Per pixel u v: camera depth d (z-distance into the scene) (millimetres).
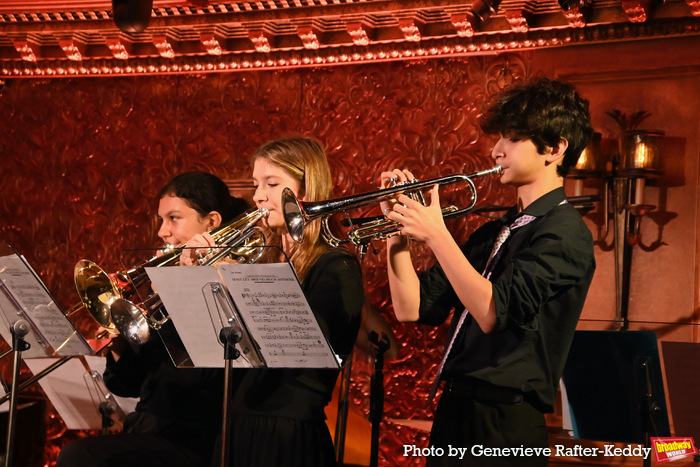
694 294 4375
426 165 5051
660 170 4344
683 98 4473
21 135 5906
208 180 4000
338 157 5238
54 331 3281
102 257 5680
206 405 3406
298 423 2893
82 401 3875
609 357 3031
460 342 2672
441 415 2607
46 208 5824
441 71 5059
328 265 3008
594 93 4664
